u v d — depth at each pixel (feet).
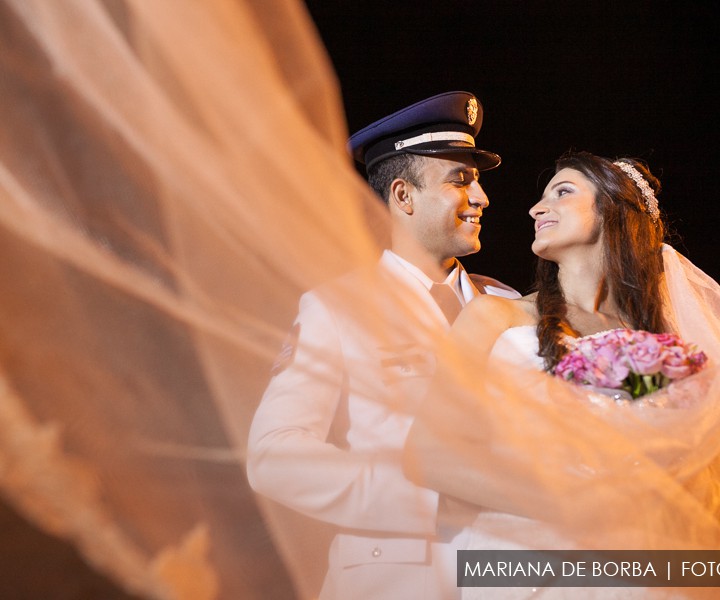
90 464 4.04
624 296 8.22
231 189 4.42
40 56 3.88
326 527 6.93
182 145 4.18
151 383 4.29
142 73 4.06
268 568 5.06
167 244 4.30
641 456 6.65
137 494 4.22
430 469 6.57
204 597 4.54
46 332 3.94
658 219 8.80
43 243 3.92
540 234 8.36
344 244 5.11
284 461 6.14
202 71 4.21
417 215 9.22
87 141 3.99
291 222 4.74
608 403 6.97
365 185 5.30
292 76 4.61
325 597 6.84
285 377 6.50
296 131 4.62
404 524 6.62
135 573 4.17
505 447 6.56
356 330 6.33
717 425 7.13
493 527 6.83
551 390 6.95
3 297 3.87
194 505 4.53
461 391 6.58
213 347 4.61
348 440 6.75
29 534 3.89
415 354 6.50
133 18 4.05
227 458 4.76
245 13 4.40
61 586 3.95
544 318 7.74
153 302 4.25
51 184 3.94
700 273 8.76
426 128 9.51
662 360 7.11
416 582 6.95
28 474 3.89
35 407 3.93
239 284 4.69
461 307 8.93
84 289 4.03
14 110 3.86
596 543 6.52
